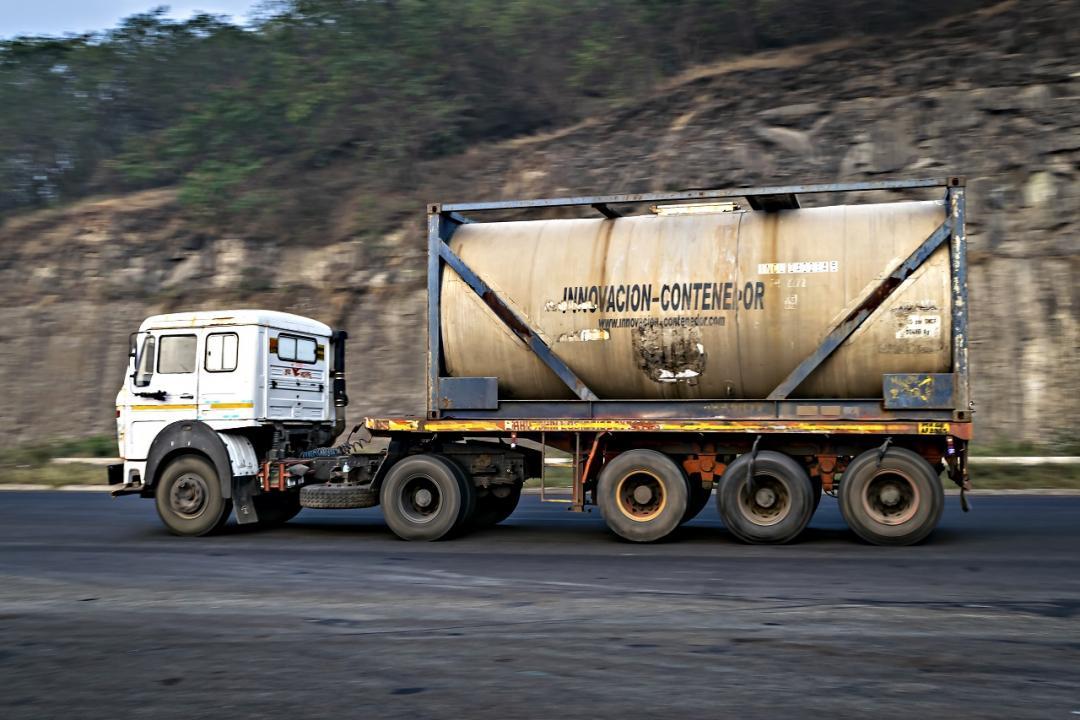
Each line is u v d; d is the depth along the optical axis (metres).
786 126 28.62
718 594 8.31
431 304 12.66
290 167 35.41
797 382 11.46
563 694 5.56
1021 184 25.50
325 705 5.45
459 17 37.88
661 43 35.94
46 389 31.44
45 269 33.62
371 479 13.07
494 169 32.34
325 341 14.82
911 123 27.25
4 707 5.57
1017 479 18.77
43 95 44.19
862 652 6.35
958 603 7.79
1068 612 7.45
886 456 11.06
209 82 44.06
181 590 8.98
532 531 13.16
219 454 12.99
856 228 11.45
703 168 28.86
